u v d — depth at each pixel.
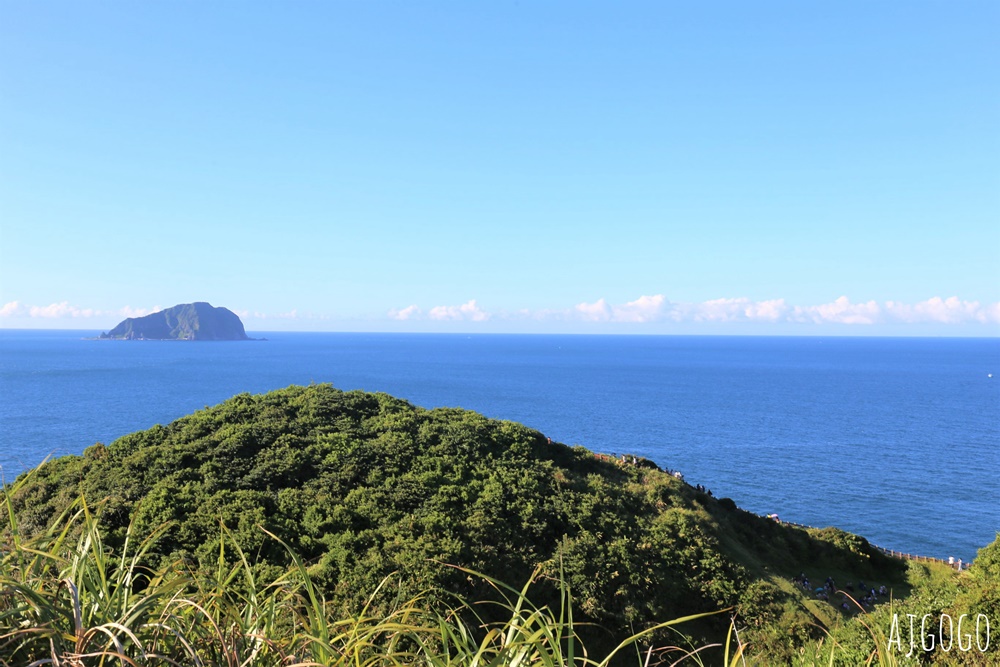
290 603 4.47
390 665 4.18
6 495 4.20
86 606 3.71
